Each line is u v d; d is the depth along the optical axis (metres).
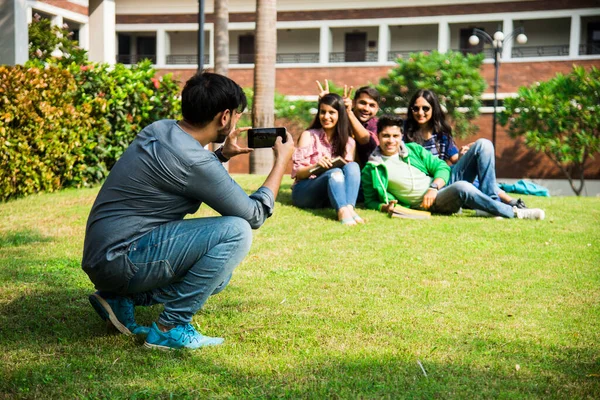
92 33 25.36
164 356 3.19
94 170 9.43
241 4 28.12
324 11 27.48
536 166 22.86
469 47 27.64
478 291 4.46
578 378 2.94
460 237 6.22
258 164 14.66
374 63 26.69
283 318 3.81
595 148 19.16
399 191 7.42
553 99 19.53
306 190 7.42
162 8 28.80
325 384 2.82
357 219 6.82
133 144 3.19
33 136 8.34
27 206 7.57
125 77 9.73
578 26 24.86
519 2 25.50
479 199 7.12
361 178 7.73
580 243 6.07
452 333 3.58
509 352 3.29
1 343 3.34
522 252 5.68
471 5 26.03
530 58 25.03
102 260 3.10
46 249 5.55
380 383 2.84
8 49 12.74
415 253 5.60
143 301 3.42
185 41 30.33
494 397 2.72
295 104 22.88
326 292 4.40
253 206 3.29
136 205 3.13
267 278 4.75
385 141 7.41
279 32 29.61
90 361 3.10
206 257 3.17
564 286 4.61
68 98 8.92
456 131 22.12
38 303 4.02
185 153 3.09
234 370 3.02
